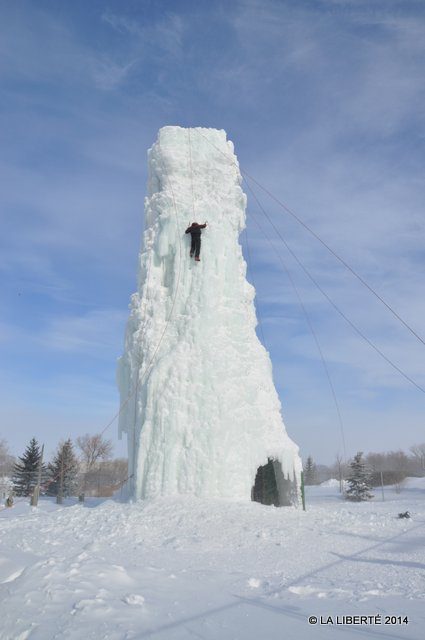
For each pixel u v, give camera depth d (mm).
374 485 67500
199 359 22625
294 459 24156
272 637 6625
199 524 16500
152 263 25719
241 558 12602
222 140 27109
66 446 62812
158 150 26594
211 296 23781
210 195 25875
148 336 24078
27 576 9039
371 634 6797
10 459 88188
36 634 6574
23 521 18469
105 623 6895
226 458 21578
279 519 17422
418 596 8859
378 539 14719
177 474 21281
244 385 23531
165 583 9406
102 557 12250
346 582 9969
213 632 6770
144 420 22500
